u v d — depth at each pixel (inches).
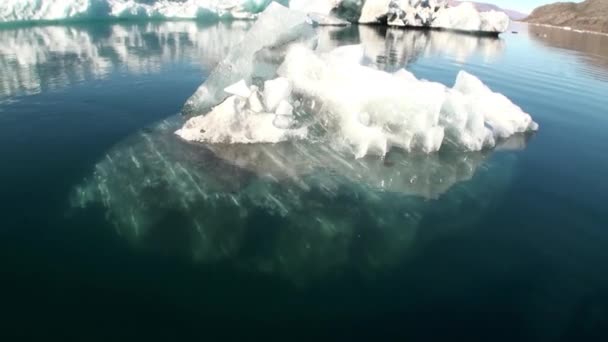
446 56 762.2
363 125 296.2
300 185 251.6
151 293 169.5
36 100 381.7
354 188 252.7
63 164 265.4
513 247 212.1
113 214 218.2
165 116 351.6
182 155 278.5
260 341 150.5
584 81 586.9
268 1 1384.1
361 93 307.6
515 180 282.0
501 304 173.9
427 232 219.0
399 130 305.4
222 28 1074.1
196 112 340.2
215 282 176.6
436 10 1448.1
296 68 340.2
